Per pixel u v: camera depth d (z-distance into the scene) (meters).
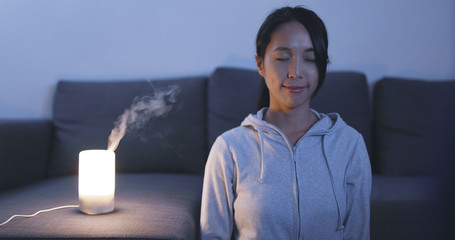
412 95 1.74
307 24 0.88
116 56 1.98
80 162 1.05
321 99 1.73
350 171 0.93
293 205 0.88
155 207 1.12
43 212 1.06
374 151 1.80
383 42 1.92
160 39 1.98
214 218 0.93
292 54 0.88
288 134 0.97
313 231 0.88
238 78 1.79
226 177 0.93
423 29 1.91
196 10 1.96
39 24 1.98
